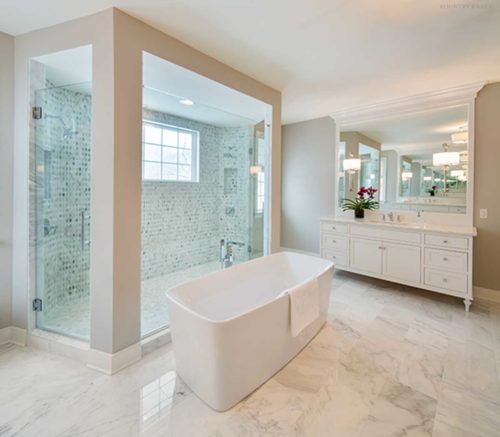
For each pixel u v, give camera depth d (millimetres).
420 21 2072
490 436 1507
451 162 3559
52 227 2516
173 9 1944
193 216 4184
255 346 1803
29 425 1553
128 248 2059
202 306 2326
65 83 2715
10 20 2070
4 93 2285
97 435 1496
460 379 1970
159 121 3656
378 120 4160
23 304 2348
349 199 4578
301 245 5258
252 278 2850
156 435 1501
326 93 3627
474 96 3322
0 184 2305
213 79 2676
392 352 2303
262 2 1871
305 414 1655
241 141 4109
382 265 3688
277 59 2688
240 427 1560
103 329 2016
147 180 3641
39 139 2350
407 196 3957
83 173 2447
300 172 5188
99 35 1957
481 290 3414
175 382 1914
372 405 1727
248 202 3982
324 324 2760
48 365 2084
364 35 2266
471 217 3432
